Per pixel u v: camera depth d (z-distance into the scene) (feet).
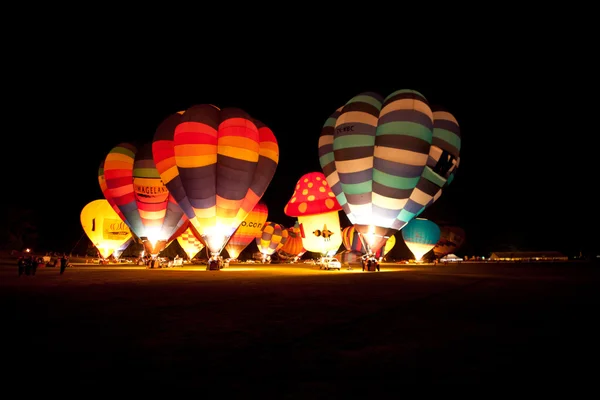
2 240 199.82
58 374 16.81
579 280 66.69
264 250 171.83
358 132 79.30
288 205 107.34
